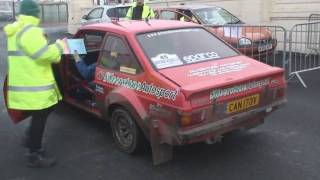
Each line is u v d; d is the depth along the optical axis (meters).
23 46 5.09
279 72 5.57
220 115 5.05
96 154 5.86
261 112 5.48
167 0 18.88
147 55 5.47
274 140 6.08
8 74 5.42
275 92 5.61
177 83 4.96
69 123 7.16
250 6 14.95
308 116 7.09
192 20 12.34
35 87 5.22
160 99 5.03
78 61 6.71
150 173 5.23
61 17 34.34
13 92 5.30
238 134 6.32
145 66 5.34
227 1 16.09
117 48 5.86
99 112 6.36
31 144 5.53
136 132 5.53
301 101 7.99
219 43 6.17
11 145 6.29
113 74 5.80
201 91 4.80
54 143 6.30
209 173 5.16
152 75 5.20
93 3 23.12
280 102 5.71
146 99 5.23
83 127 6.95
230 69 5.50
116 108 5.79
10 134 6.75
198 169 5.27
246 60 5.90
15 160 5.77
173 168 5.33
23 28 5.12
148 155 5.73
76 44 5.79
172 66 5.43
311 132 6.35
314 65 10.52
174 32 6.02
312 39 10.51
